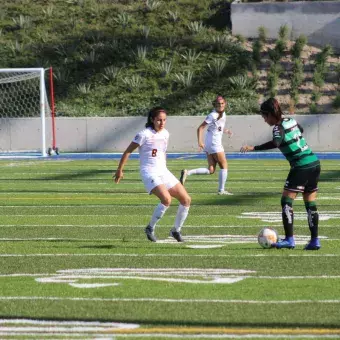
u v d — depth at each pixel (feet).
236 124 306.35
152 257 91.97
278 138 93.04
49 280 79.15
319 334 58.95
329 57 349.61
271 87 331.16
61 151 313.32
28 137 315.58
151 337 58.39
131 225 120.78
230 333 59.31
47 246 100.53
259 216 129.90
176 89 338.75
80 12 385.70
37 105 341.82
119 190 174.40
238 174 213.46
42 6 392.68
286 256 91.97
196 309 66.80
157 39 364.58
